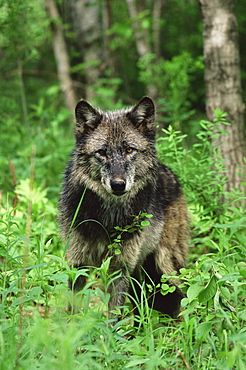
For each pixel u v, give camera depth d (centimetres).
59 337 576
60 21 2616
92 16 2834
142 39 2934
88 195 911
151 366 577
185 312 707
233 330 633
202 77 2773
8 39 1892
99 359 636
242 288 832
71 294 743
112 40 3009
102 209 910
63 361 572
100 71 2859
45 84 3341
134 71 3450
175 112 1772
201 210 1144
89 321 676
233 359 570
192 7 3198
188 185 1155
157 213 980
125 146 912
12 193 1405
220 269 776
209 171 1155
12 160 1691
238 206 1228
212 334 705
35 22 2219
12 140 1870
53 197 1523
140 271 1016
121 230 868
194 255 1118
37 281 773
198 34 3016
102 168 899
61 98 3117
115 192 871
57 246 1129
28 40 1934
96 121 935
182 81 2036
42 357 638
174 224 1028
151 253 1017
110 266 930
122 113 966
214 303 693
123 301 923
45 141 1797
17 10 1827
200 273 767
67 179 962
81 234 911
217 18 1348
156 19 3062
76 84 2977
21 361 566
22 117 2494
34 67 3338
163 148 1163
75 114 942
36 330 580
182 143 1584
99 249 920
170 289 787
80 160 930
